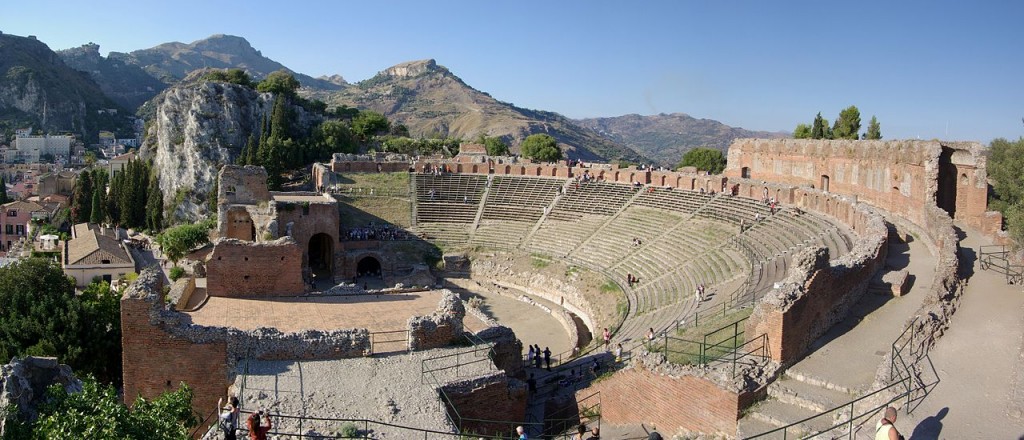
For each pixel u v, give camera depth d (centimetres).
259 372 2847
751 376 2406
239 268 4691
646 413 2662
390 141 14812
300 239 7781
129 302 2944
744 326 3023
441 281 7738
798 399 2298
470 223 8825
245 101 13725
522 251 7988
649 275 6303
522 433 2253
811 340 2734
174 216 12462
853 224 4956
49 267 4912
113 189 12125
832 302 2917
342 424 2336
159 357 2977
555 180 9544
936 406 2023
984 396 2083
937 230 4084
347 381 2767
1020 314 2792
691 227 6962
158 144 13500
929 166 4594
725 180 7638
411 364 2989
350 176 9725
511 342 3547
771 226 5944
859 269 3175
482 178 9900
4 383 2138
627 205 8294
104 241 8662
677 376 2506
